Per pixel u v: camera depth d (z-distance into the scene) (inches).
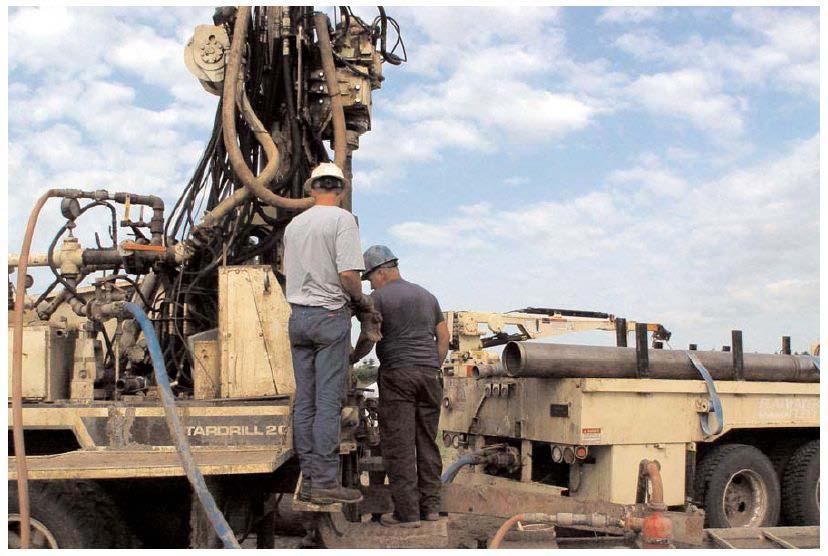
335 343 171.5
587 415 250.8
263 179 209.5
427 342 203.8
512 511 217.8
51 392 192.1
